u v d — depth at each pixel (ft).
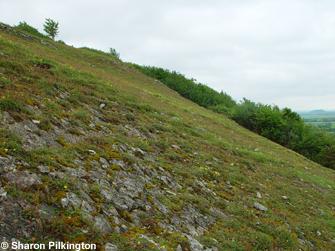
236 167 64.75
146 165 44.24
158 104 101.04
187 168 51.42
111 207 31.78
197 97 216.33
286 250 40.50
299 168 94.99
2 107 38.17
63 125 43.27
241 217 43.47
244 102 207.41
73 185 30.96
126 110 67.36
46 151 33.99
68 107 50.93
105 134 48.34
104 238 27.50
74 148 38.65
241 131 133.59
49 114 43.45
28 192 27.37
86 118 49.75
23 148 32.89
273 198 56.24
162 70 245.04
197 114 121.08
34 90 49.21
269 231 42.70
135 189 37.27
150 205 35.99
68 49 157.79
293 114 208.54
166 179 43.93
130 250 27.35
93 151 40.14
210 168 56.90
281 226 45.78
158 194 38.75
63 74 68.85
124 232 29.68
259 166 74.28
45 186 28.71
